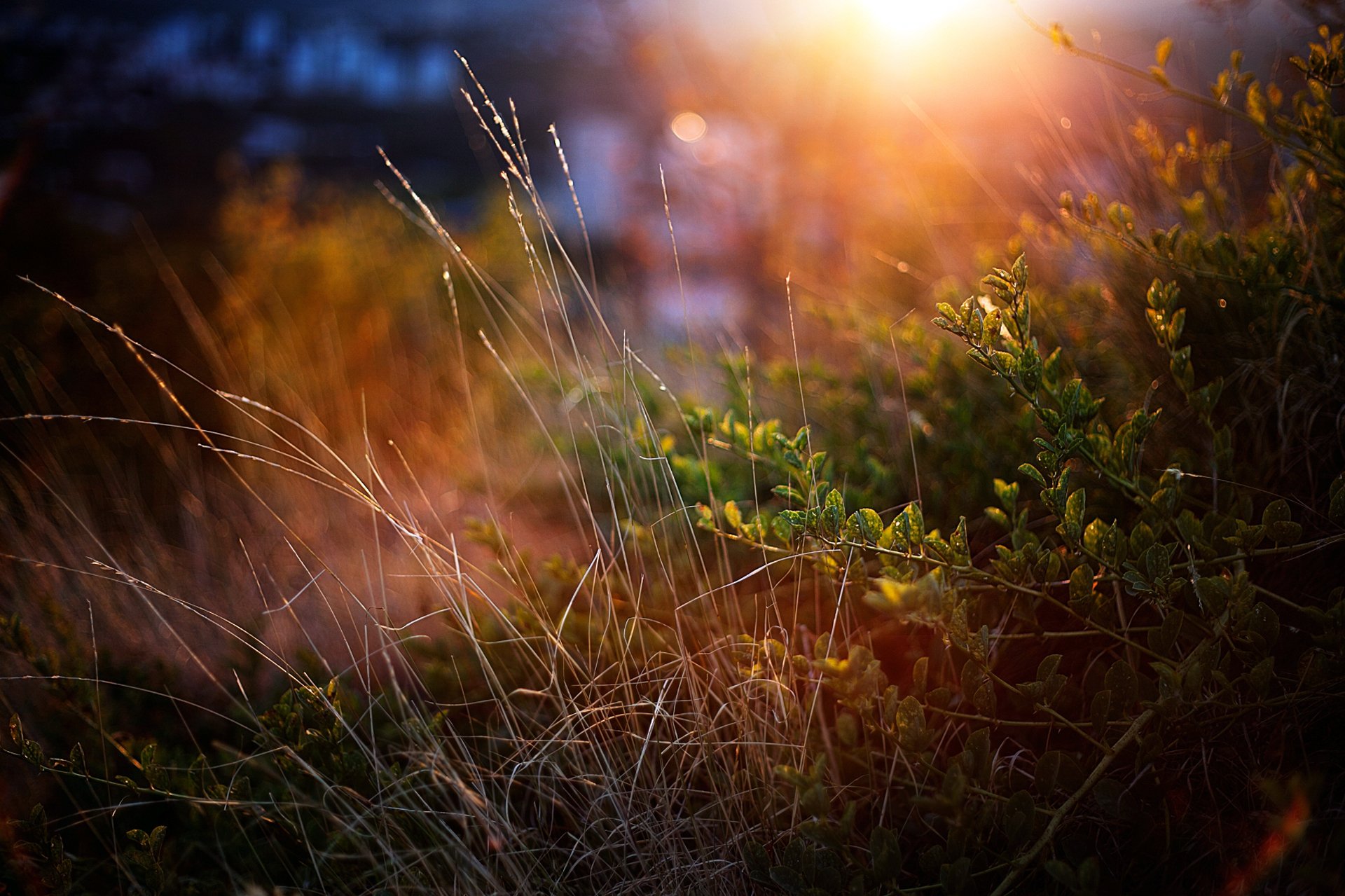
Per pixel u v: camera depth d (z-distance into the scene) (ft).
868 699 1.73
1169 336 1.93
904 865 1.91
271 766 2.16
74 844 2.21
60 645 2.57
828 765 1.96
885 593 1.60
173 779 2.10
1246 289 2.02
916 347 2.45
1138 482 1.91
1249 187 2.57
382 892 1.99
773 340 4.05
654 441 2.26
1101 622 1.82
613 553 2.29
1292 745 1.84
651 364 3.82
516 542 3.08
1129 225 2.06
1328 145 1.98
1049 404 2.17
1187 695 1.73
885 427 2.51
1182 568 1.90
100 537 3.16
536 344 4.13
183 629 2.71
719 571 2.32
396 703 2.27
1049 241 2.72
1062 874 1.59
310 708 2.00
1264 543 1.99
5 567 2.79
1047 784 1.75
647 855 1.96
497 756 2.16
